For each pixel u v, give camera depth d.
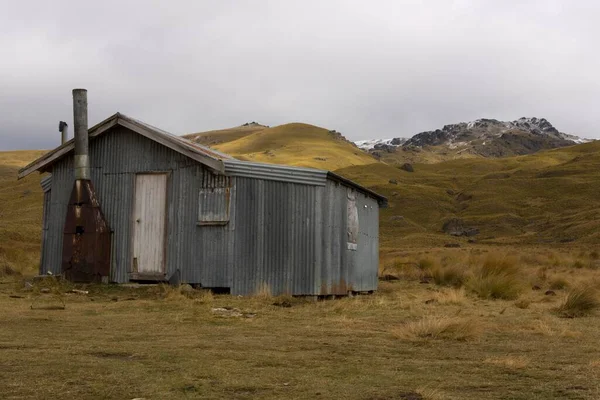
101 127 19.86
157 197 19.28
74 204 19.55
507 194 108.19
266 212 18.02
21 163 171.00
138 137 19.67
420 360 8.72
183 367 7.87
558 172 122.00
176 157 19.12
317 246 17.53
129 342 9.77
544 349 9.88
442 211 102.00
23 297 16.41
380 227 90.88
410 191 109.44
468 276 24.59
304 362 8.40
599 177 112.88
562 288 23.28
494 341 10.66
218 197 18.47
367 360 8.63
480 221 92.88
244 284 17.97
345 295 19.39
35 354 8.57
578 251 57.28
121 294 17.66
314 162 175.12
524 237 79.25
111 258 19.58
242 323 12.29
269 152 190.50
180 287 17.72
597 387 7.10
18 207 87.81
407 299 18.50
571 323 13.30
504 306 16.58
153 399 6.30
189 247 18.67
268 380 7.25
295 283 17.59
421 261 32.81
